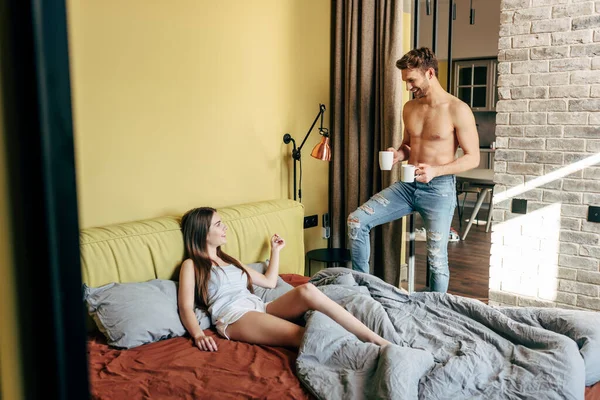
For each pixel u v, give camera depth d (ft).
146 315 7.69
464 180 19.79
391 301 8.61
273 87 12.17
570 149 10.62
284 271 11.37
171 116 10.05
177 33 9.99
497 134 11.44
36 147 1.05
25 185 1.06
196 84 10.44
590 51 10.19
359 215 11.36
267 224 10.93
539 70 10.79
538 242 11.20
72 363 1.13
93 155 8.88
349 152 13.24
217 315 8.35
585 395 6.21
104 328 7.59
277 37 12.13
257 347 7.61
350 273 9.44
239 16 11.18
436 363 6.63
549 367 6.05
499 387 6.03
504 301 11.76
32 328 1.09
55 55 1.06
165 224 9.21
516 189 11.33
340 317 7.57
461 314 8.05
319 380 6.31
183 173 10.37
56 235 1.07
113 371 6.76
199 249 8.94
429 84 10.45
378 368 6.19
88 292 7.81
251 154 11.81
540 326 7.42
